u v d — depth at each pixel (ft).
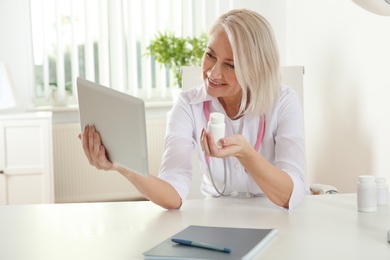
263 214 6.22
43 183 15.14
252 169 6.24
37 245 5.17
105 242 5.23
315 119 14.84
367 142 12.25
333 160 13.87
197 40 16.87
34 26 17.57
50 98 17.89
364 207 6.26
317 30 14.52
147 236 5.41
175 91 16.71
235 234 5.26
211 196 7.57
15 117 14.87
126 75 18.43
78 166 17.63
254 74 6.70
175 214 6.28
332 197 7.06
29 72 17.54
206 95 7.21
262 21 6.75
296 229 5.58
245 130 7.20
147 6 18.19
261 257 4.72
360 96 12.50
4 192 14.99
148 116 18.45
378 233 5.41
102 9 17.88
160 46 16.74
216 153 5.90
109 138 5.76
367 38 12.10
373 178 6.29
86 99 5.87
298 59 15.84
